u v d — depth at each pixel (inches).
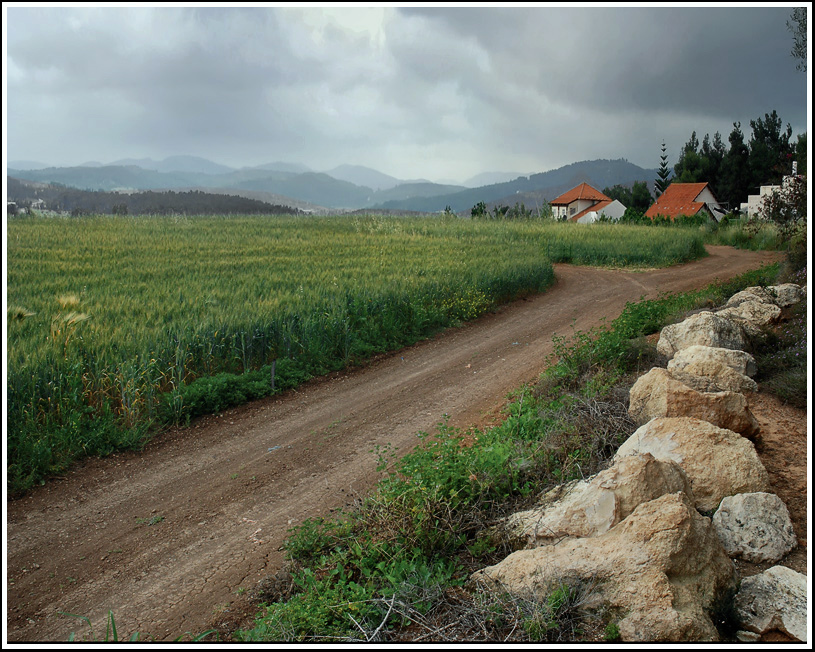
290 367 508.4
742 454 246.7
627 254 1219.9
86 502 320.5
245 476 349.1
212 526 298.0
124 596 245.4
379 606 209.9
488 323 714.2
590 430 311.6
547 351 574.9
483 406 440.5
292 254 995.3
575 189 3149.6
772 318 475.5
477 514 257.1
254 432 410.9
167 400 418.9
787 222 812.0
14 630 224.7
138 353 442.9
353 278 732.7
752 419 295.0
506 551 233.5
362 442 391.5
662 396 303.1
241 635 206.8
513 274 853.8
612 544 193.2
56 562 269.3
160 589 249.6
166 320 525.7
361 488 328.8
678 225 1999.3
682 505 194.4
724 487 238.8
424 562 229.5
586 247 1261.1
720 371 353.4
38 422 362.0
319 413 444.5
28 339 434.6
